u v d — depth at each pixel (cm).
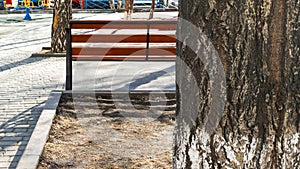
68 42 615
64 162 371
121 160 381
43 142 405
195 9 186
